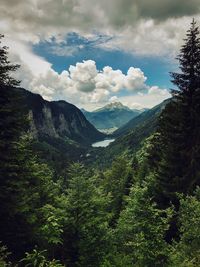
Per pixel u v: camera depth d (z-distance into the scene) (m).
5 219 20.22
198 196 19.12
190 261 14.73
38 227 20.62
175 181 24.55
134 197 16.48
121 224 21.62
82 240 20.66
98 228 21.31
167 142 27.78
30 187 23.06
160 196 25.45
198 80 25.88
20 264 19.25
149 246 14.73
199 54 25.72
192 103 25.70
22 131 20.86
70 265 21.14
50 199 25.52
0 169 19.00
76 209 21.22
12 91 20.34
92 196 21.89
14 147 19.88
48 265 13.34
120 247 21.58
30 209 21.45
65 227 20.97
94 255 20.39
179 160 25.59
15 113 20.20
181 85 26.33
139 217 15.52
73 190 21.61
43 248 20.78
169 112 26.58
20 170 20.81
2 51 19.72
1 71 19.47
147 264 14.84
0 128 19.48
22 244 20.80
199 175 23.30
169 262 14.99
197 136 24.83
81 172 22.25
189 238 16.34
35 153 24.78
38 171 24.38
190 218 16.67
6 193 19.45
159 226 15.14
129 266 17.98
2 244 19.69
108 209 45.34
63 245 21.17
